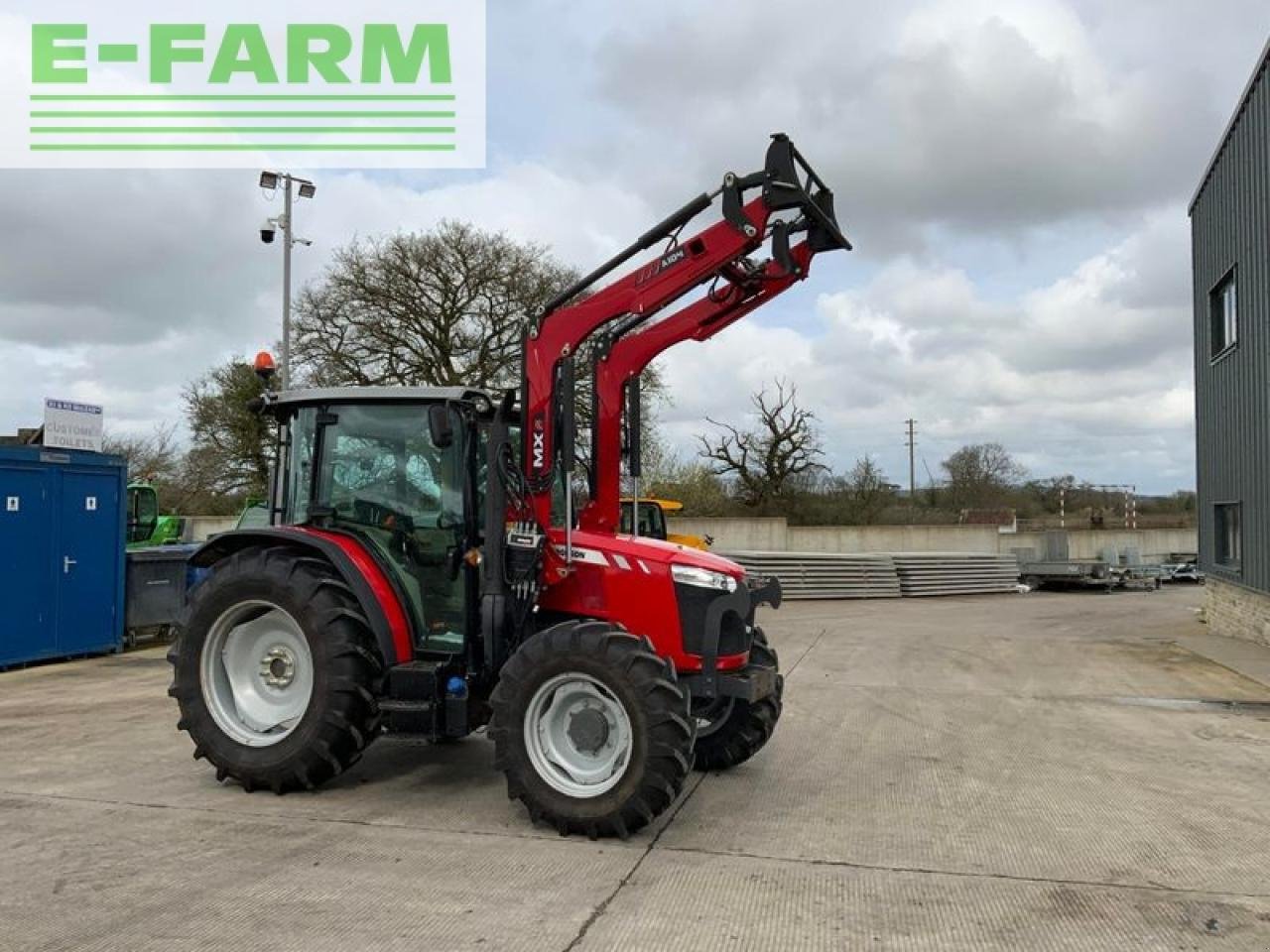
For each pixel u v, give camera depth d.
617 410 6.27
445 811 5.25
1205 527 16.00
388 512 5.79
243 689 5.72
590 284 5.79
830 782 5.98
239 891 4.09
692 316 6.11
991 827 5.10
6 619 10.24
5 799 5.41
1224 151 14.11
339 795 5.53
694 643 5.42
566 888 4.16
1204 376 15.84
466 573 5.55
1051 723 7.93
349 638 5.41
